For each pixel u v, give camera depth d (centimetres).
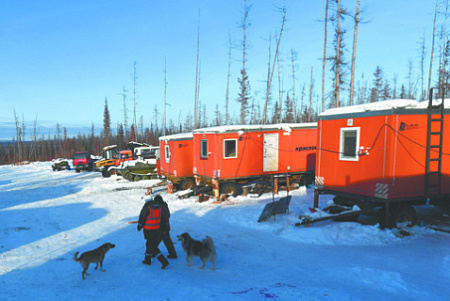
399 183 745
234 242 717
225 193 1241
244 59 2855
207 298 404
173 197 1314
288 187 1342
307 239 718
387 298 411
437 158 779
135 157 2430
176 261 595
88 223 921
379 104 763
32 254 648
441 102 782
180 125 6812
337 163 873
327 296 409
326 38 2055
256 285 461
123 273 528
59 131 8294
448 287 455
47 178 2470
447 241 685
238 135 1244
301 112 4847
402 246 659
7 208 1202
